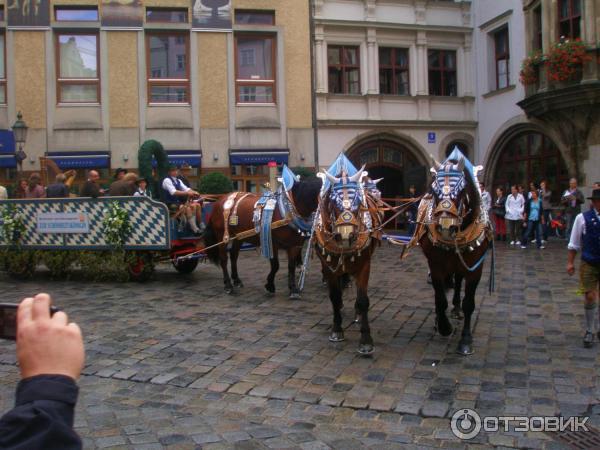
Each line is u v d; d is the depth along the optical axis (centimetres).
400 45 2291
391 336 734
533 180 2102
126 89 2050
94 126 2031
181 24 2069
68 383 132
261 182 2156
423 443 439
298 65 2166
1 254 1238
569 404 505
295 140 2166
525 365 609
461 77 2367
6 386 580
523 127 2088
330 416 494
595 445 430
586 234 666
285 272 1305
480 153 2352
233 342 720
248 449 433
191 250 1164
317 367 619
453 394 532
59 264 1199
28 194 1484
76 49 2039
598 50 1739
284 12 2150
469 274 645
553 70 1808
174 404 527
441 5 2333
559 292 995
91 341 730
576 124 1827
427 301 944
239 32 2117
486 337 719
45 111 2008
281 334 754
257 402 528
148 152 1240
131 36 2047
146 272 1152
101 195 1329
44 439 122
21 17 1991
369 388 554
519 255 1529
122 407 520
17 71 1995
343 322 816
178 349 693
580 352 651
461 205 607
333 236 622
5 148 1878
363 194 648
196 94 2091
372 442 442
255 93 2156
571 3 1836
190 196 1186
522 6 2056
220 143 2111
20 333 135
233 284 1102
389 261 1466
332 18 2186
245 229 1036
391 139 2280
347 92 2256
